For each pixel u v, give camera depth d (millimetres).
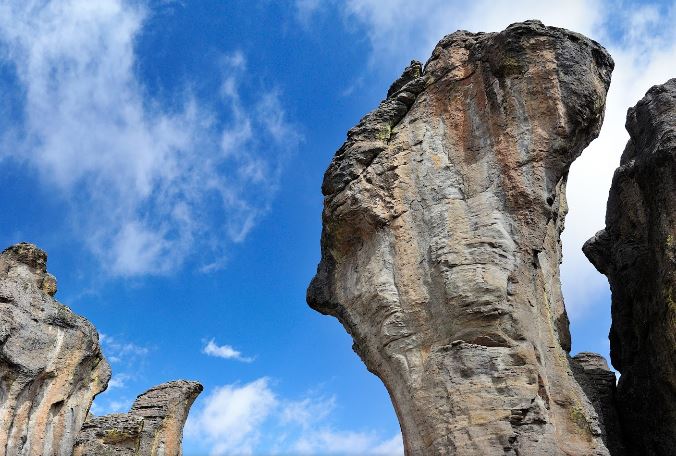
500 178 19734
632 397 23312
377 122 22562
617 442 23312
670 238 20281
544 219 19375
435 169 20766
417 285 19375
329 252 22625
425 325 18891
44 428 21266
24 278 24047
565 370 18844
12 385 20953
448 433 17062
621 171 26125
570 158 20328
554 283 21625
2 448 20047
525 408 16797
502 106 20469
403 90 22875
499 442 16406
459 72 21875
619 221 26297
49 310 22844
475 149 20641
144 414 39594
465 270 18500
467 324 17984
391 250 20328
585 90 20109
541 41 20562
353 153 22016
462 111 21422
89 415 36812
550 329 19234
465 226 19359
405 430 18531
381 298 19719
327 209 22031
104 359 24500
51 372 21969
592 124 20547
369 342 20281
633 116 26062
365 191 21188
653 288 21344
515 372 17297
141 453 37469
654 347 20969
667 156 21281
